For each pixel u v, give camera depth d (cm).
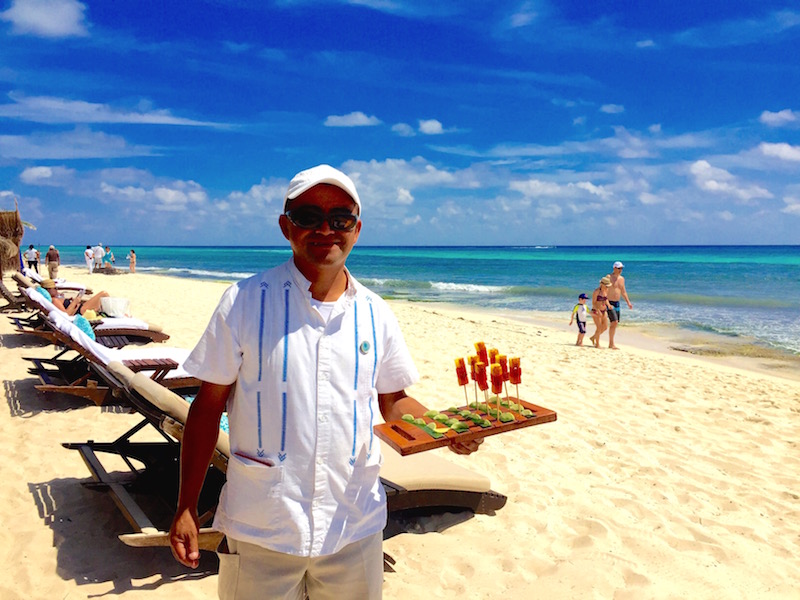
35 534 379
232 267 6144
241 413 171
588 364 1005
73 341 549
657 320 1800
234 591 175
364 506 179
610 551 384
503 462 541
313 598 184
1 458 502
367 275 4494
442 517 429
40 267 3772
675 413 718
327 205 169
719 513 451
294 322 169
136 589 327
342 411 172
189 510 177
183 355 659
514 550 385
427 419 201
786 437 636
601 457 561
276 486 167
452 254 10838
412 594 337
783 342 1409
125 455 442
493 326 1525
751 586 351
